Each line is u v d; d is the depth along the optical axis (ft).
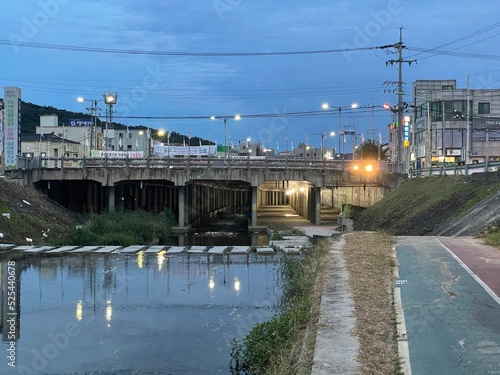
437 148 241.14
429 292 36.83
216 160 167.32
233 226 188.55
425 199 116.47
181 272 60.54
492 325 28.84
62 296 49.03
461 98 243.40
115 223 117.29
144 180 170.71
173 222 166.50
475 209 86.38
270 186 276.21
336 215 210.18
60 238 91.86
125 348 35.35
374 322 29.25
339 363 22.74
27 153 256.11
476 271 44.86
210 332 38.29
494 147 240.12
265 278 57.06
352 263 47.47
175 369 31.37
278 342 29.91
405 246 61.05
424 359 23.49
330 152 392.47
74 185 174.40
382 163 166.91
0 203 95.30
